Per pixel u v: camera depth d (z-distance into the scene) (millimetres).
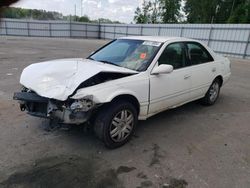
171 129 3773
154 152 3051
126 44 4082
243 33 18234
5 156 2812
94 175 2547
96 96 2715
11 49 15984
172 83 3727
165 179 2520
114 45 4227
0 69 8266
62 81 2889
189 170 2689
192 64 4223
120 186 2393
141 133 3588
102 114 2910
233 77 8773
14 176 2465
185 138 3480
